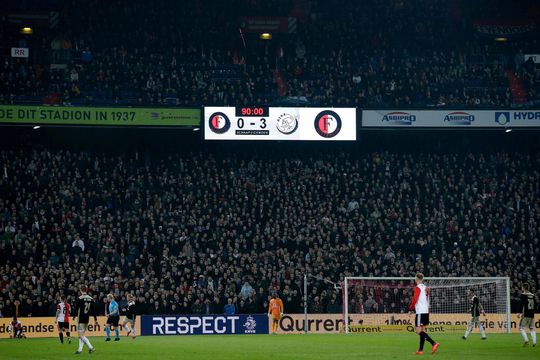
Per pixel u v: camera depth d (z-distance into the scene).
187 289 60.34
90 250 64.75
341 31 87.31
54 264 62.47
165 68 81.19
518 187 76.94
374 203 73.69
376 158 78.06
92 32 83.69
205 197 71.88
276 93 80.69
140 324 57.44
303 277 62.28
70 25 84.62
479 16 90.81
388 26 88.50
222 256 65.69
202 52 83.44
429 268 64.88
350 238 68.06
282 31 88.94
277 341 46.62
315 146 81.00
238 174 76.50
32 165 73.00
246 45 88.69
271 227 69.62
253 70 82.31
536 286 65.12
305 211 71.88
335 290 61.47
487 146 83.00
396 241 68.06
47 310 57.62
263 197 73.88
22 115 71.25
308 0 90.44
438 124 76.19
